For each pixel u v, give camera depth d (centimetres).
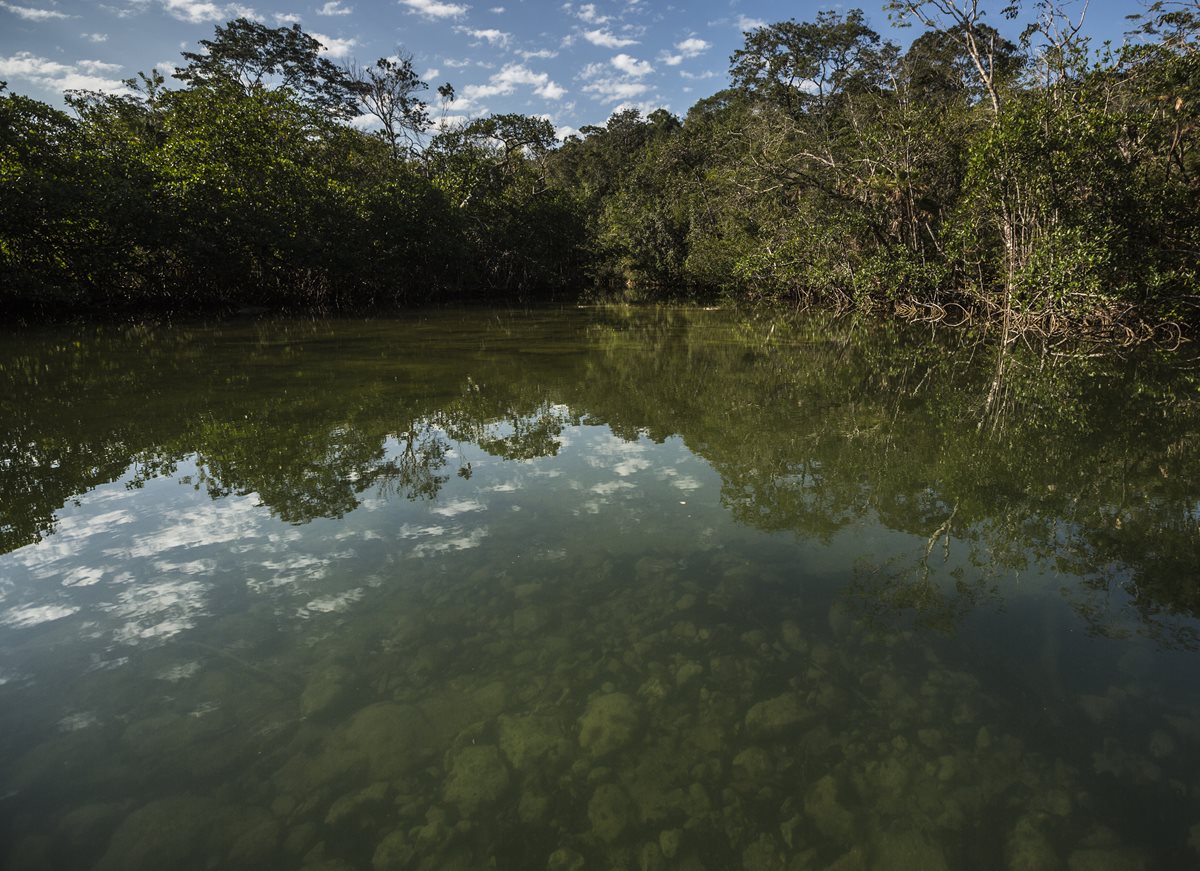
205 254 1972
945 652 278
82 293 1784
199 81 2558
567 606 316
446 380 928
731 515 433
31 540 389
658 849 187
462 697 251
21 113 1634
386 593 328
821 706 245
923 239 1759
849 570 354
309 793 207
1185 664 268
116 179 1723
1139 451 571
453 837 191
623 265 3778
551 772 215
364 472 517
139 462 534
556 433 651
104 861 183
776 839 190
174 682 259
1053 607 314
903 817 197
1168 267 1080
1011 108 1155
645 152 4784
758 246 2245
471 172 3112
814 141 1997
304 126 2450
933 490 482
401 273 2814
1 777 212
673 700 249
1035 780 209
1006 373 970
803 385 909
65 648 281
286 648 282
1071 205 1091
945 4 1274
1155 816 195
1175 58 1043
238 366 1031
